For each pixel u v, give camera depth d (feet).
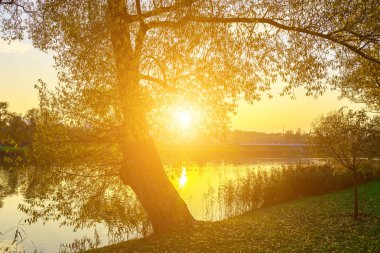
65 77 45.42
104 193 50.16
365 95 65.36
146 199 46.01
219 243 36.91
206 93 40.86
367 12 38.24
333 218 49.29
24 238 57.62
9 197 94.22
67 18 44.80
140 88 41.19
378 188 81.05
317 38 41.52
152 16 41.06
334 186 89.56
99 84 43.11
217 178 146.61
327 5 39.55
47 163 45.06
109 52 43.19
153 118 42.37
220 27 39.60
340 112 49.60
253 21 39.78
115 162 49.26
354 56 44.93
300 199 79.87
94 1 42.83
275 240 37.01
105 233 59.93
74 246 51.44
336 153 49.57
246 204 78.13
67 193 47.67
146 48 40.52
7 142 45.24
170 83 41.16
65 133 45.80
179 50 38.40
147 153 45.21
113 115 45.96
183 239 39.55
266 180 84.23
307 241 35.76
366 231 38.91
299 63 41.63
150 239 41.83
